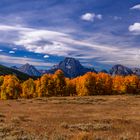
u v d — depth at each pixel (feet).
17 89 374.63
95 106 170.71
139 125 79.71
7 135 55.93
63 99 250.57
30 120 90.22
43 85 361.30
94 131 66.54
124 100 230.68
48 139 51.11
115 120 91.09
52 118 98.84
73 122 86.33
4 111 130.72
